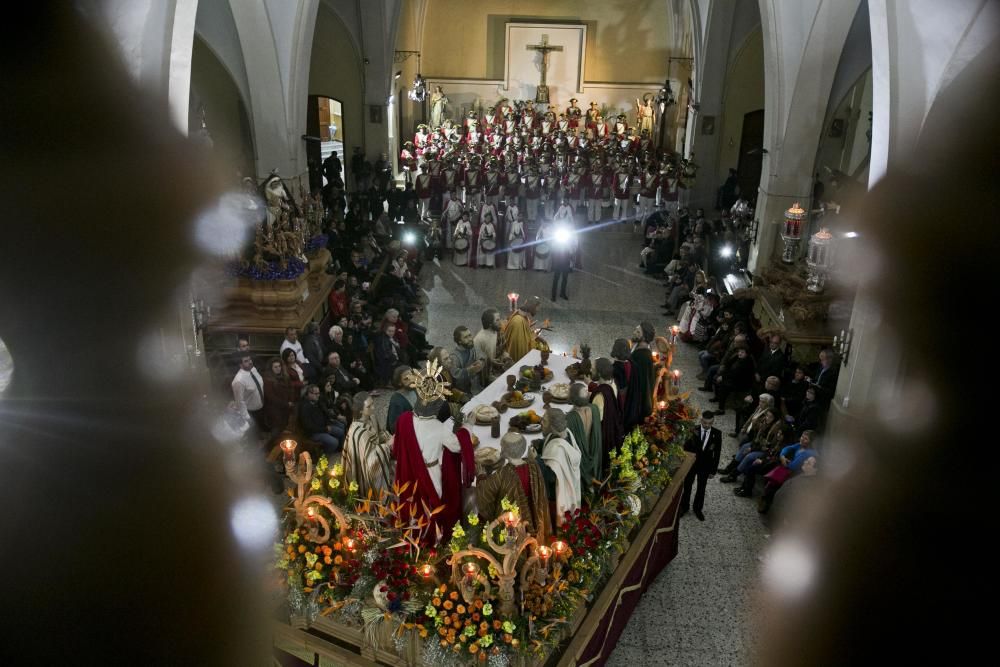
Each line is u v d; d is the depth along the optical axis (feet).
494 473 21.56
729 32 75.46
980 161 1.64
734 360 41.93
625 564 24.97
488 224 65.87
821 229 43.65
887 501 1.77
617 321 55.88
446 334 52.90
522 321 37.70
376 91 79.46
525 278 64.75
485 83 102.53
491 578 19.85
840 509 1.88
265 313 42.96
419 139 90.58
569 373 33.65
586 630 22.24
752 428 35.86
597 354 50.24
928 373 1.67
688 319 52.16
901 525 1.74
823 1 46.50
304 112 52.44
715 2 73.41
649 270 66.54
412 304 55.67
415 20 97.76
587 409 24.44
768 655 1.94
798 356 42.93
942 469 1.68
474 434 28.73
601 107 102.78
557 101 102.63
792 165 52.80
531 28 99.30
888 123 26.35
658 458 27.89
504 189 77.05
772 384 36.96
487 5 99.55
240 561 2.36
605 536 23.56
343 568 20.89
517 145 87.30
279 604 21.61
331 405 36.96
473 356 38.55
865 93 54.19
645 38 100.12
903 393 1.80
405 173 86.74
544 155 83.41
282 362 36.40
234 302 42.83
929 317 1.64
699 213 67.10
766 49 51.57
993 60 1.72
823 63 49.24
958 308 1.61
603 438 25.93
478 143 86.07
